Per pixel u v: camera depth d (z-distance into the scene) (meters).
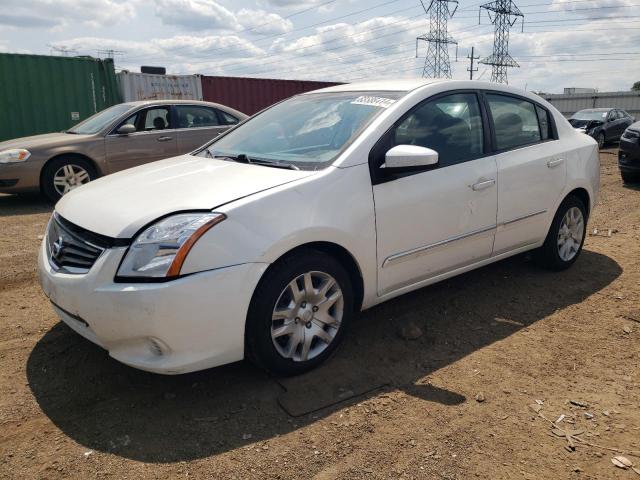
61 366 3.21
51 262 2.99
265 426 2.66
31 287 4.52
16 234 6.34
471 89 4.00
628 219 7.02
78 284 2.68
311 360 3.09
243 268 2.69
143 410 2.79
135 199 2.92
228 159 3.66
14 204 8.27
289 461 2.42
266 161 3.44
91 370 3.16
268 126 4.00
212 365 2.74
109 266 2.62
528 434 2.63
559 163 4.45
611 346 3.50
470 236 3.80
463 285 4.51
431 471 2.38
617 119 19.28
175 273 2.56
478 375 3.16
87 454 2.46
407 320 3.87
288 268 2.88
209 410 2.79
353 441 2.56
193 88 14.34
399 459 2.45
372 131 3.33
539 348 3.48
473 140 3.89
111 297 2.58
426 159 3.09
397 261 3.39
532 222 4.31
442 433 2.63
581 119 18.98
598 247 5.69
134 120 8.62
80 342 3.49
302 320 3.01
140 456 2.45
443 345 3.52
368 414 2.77
